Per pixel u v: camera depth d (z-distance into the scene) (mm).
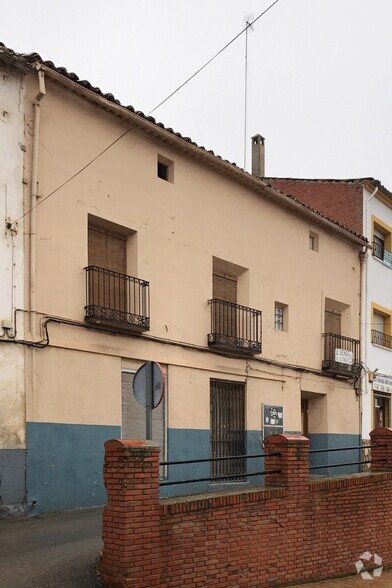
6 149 9984
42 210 10398
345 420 18531
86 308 10867
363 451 19031
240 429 14367
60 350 10391
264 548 7883
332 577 8852
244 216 15133
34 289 10070
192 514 7043
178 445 12539
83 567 6871
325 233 18438
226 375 14008
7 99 10062
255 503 7875
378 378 20453
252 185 15172
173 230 13031
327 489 8984
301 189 22375
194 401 13055
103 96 11344
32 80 10383
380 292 21266
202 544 7102
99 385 10977
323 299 17953
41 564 6934
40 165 10438
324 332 17875
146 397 7395
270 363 15375
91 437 10680
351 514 9367
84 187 11180
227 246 14484
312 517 8680
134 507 6484
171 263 12898
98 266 11656
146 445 6688
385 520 10055
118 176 11883
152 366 7430
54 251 10516
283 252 16438
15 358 9727
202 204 13883
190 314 13242
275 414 15336
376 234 21906
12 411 9594
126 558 6344
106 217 11555
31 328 9977
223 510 7414
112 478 6609
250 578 7621
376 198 21688
